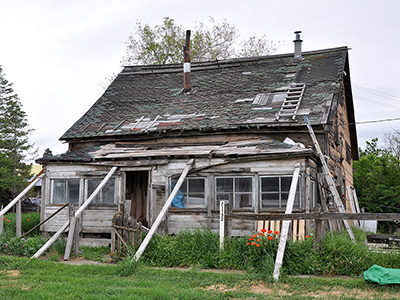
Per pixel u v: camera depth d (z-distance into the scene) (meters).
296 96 17.78
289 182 14.03
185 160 15.26
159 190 15.78
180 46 36.50
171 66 23.73
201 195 14.96
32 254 12.91
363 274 9.80
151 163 15.52
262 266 10.52
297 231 12.90
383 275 9.33
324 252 10.81
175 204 15.15
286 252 10.77
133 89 22.61
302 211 13.65
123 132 18.16
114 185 16.12
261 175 14.30
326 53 21.22
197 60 36.56
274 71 20.88
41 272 10.59
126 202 12.51
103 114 20.45
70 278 9.96
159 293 8.46
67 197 16.64
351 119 24.23
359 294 8.62
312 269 10.39
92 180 16.42
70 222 13.19
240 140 16.33
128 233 12.33
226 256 11.21
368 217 10.16
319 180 15.40
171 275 10.38
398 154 43.53
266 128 16.41
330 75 19.06
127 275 10.49
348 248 10.96
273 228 13.36
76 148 19.39
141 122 18.80
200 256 11.68
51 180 16.86
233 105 18.52
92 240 15.41
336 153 19.23
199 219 14.75
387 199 27.72
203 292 8.73
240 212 14.32
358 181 29.08
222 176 14.74
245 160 14.41
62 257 12.88
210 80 21.62
